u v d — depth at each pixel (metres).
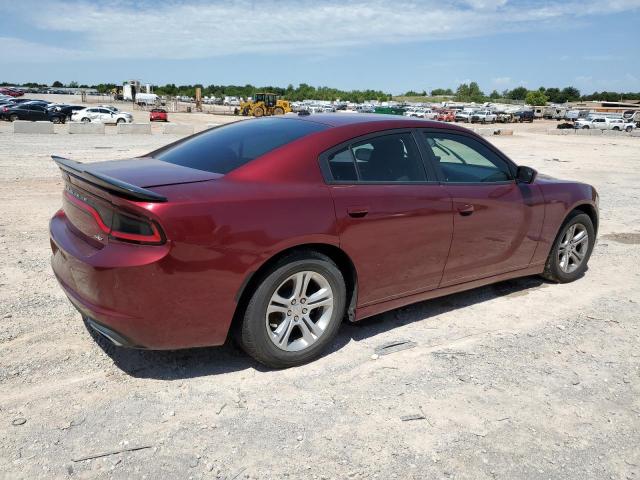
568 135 42.56
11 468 2.32
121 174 3.09
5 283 4.43
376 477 2.39
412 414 2.88
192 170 3.22
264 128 3.70
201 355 3.40
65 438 2.54
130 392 2.95
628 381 3.35
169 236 2.68
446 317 4.22
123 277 2.69
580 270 5.25
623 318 4.37
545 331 4.04
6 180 9.54
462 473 2.45
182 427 2.67
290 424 2.74
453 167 4.00
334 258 3.42
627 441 2.75
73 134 23.30
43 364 3.18
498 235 4.21
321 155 3.31
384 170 3.58
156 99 82.94
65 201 3.30
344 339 3.75
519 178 4.43
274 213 2.98
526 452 2.62
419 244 3.66
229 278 2.87
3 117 35.22
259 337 3.08
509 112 74.69
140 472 2.35
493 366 3.45
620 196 11.03
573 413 2.97
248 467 2.42
